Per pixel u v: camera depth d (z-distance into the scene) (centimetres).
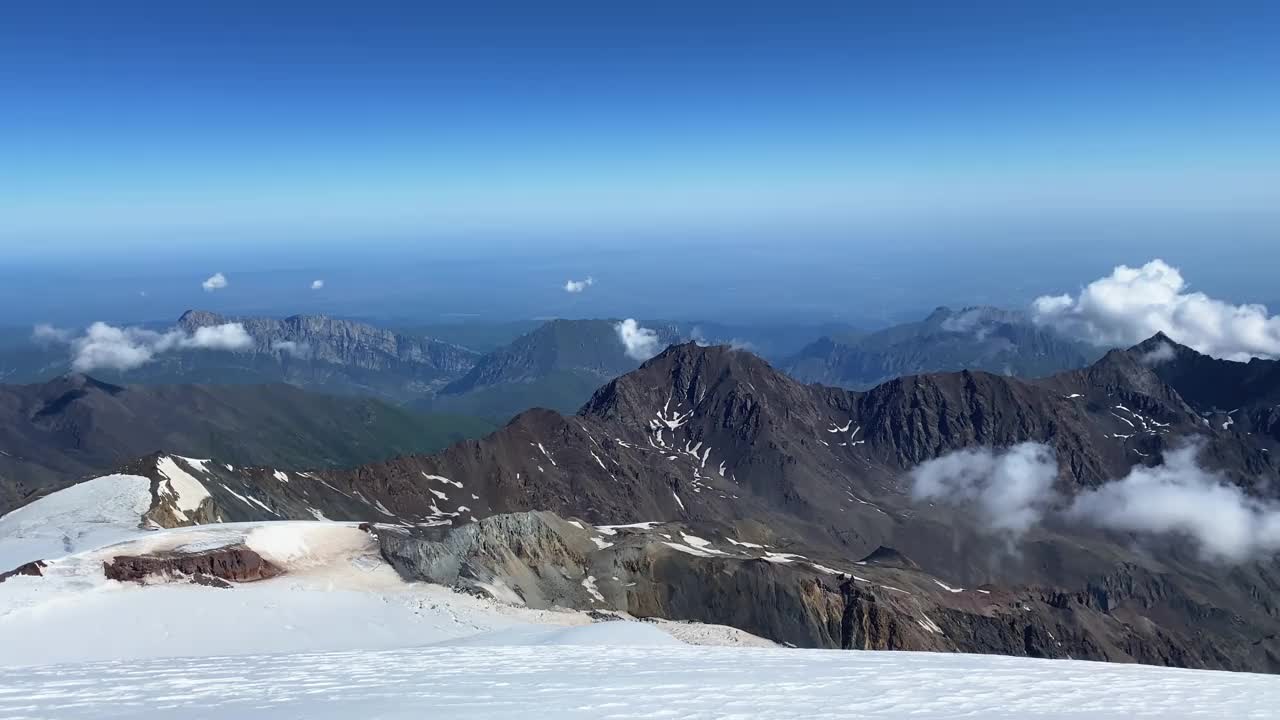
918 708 3155
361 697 3141
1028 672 4050
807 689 3438
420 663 4081
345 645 5925
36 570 6322
